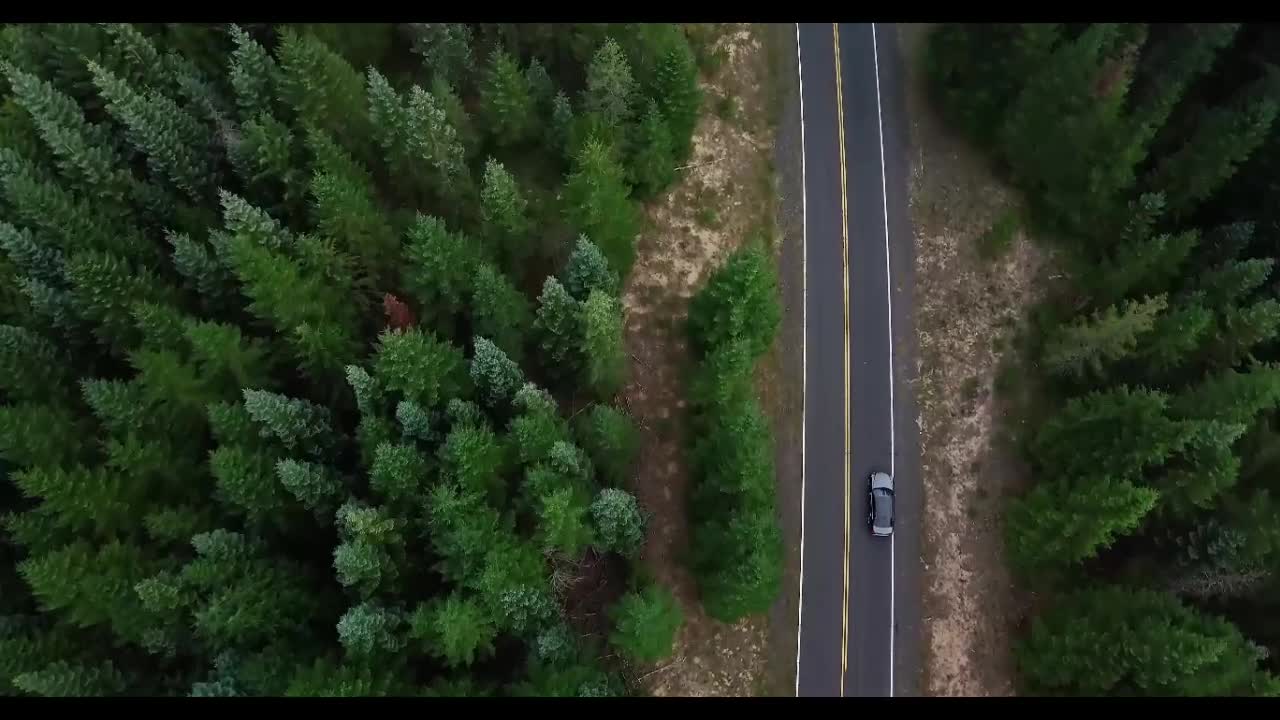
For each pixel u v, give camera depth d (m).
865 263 44.00
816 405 42.03
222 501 30.23
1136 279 37.91
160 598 27.45
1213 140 36.03
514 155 41.53
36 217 31.70
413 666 30.75
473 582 29.11
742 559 33.22
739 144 45.16
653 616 31.91
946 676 38.94
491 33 40.78
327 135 34.97
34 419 29.61
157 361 29.67
